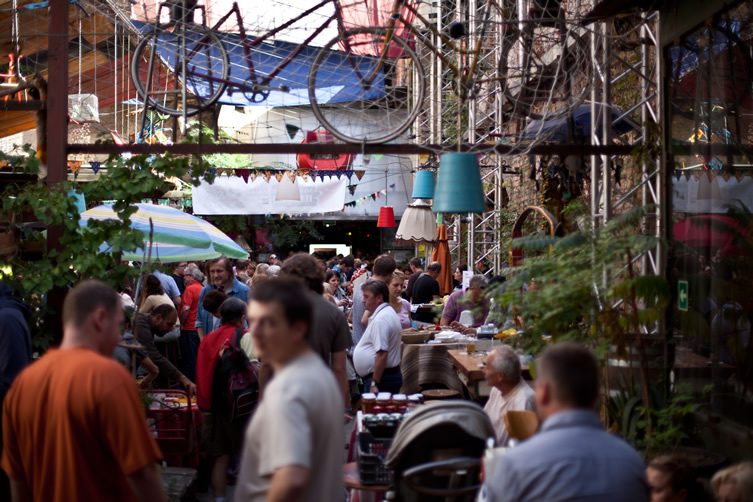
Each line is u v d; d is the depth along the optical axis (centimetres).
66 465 362
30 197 673
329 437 319
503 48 851
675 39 751
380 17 757
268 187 1866
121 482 372
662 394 707
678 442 605
